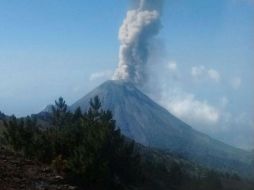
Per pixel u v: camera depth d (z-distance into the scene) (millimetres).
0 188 29141
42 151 39594
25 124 47406
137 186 46906
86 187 37031
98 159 39156
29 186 31000
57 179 34062
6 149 39000
